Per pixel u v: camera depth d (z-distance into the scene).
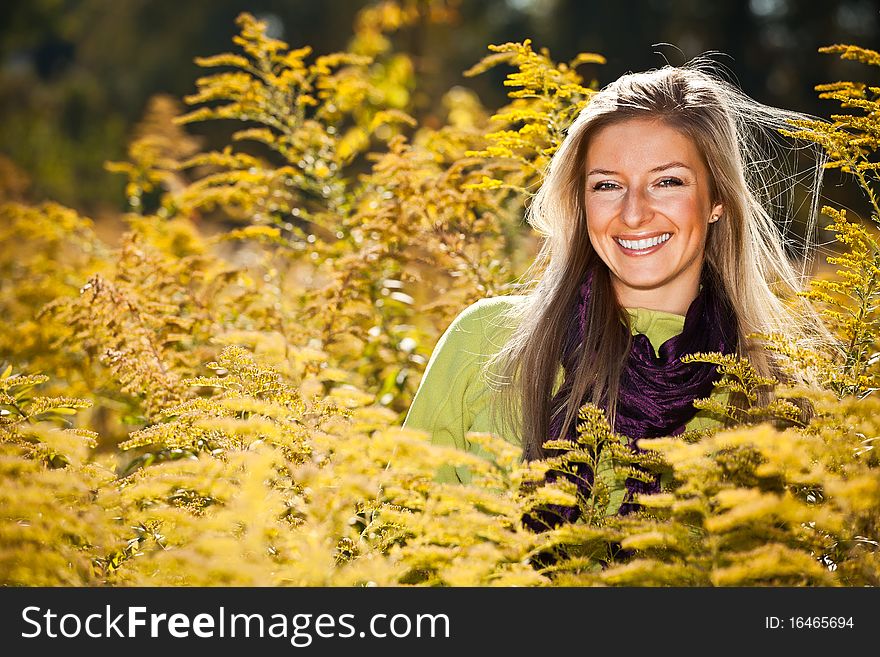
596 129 3.08
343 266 4.34
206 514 2.45
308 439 2.51
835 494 2.06
